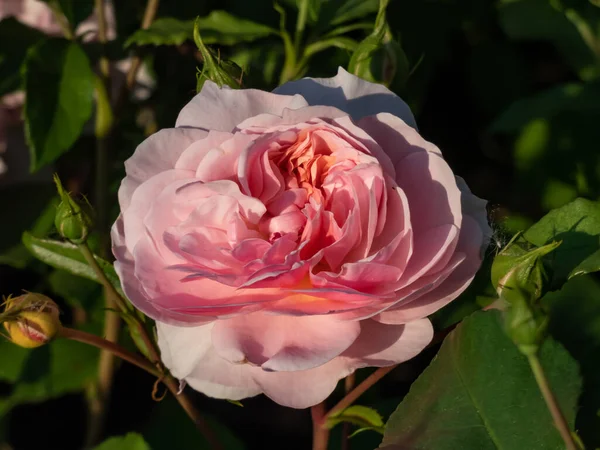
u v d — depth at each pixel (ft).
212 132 1.26
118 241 1.28
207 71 1.41
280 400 1.24
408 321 1.26
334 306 1.23
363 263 1.21
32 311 1.38
